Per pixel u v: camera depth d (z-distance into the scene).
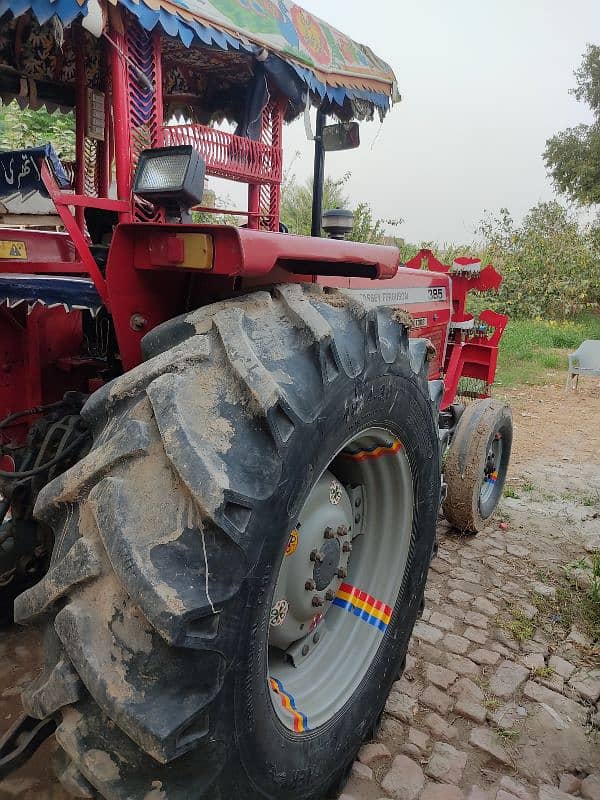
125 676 1.25
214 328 1.54
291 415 1.44
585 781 2.15
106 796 1.33
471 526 3.82
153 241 1.63
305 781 1.79
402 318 2.02
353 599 2.26
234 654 1.37
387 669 2.23
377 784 2.11
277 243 1.60
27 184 2.37
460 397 6.11
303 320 1.60
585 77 22.69
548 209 17.94
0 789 1.93
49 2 1.76
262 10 2.37
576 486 4.91
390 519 2.28
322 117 3.09
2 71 2.70
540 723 2.39
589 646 2.85
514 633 2.91
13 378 2.29
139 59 2.11
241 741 1.48
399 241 14.36
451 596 3.21
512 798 2.07
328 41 2.73
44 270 2.30
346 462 2.15
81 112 2.74
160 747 1.23
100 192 2.79
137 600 1.22
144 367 1.47
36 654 2.50
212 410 1.40
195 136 2.39
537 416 7.27
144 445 1.34
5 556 2.31
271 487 1.38
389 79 3.14
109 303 1.78
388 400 1.92
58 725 1.39
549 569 3.54
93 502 1.31
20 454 2.24
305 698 1.96
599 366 8.45
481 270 4.59
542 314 16.09
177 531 1.29
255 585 1.38
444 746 2.27
